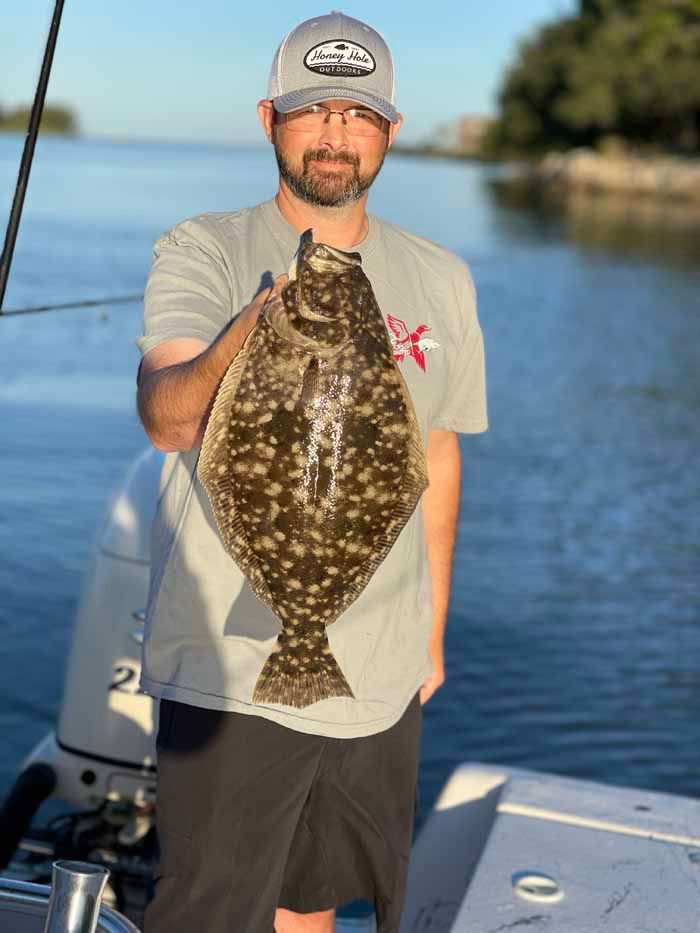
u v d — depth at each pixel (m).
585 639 4.77
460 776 2.02
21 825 1.95
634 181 43.50
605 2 43.56
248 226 1.42
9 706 3.91
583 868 1.71
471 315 1.52
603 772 3.84
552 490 6.89
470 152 94.75
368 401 1.17
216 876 1.36
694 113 41.50
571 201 38.28
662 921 1.60
